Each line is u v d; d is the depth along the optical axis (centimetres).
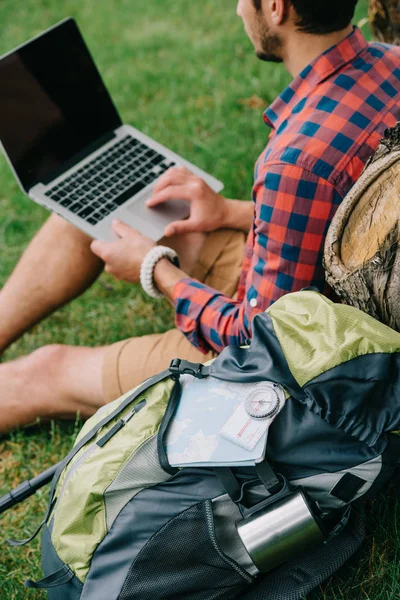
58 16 451
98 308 276
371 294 150
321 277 172
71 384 215
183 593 152
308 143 163
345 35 172
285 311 157
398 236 142
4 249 312
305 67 173
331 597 169
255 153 313
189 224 207
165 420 153
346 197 157
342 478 145
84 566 153
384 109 167
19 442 232
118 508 152
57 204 216
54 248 230
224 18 407
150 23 425
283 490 143
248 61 365
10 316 236
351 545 166
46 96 224
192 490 149
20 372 220
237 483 146
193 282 189
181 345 204
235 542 152
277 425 146
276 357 151
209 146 325
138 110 361
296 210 164
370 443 141
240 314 179
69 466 161
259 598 158
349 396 141
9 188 343
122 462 153
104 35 425
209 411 152
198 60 379
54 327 273
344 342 144
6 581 193
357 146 163
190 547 149
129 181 222
